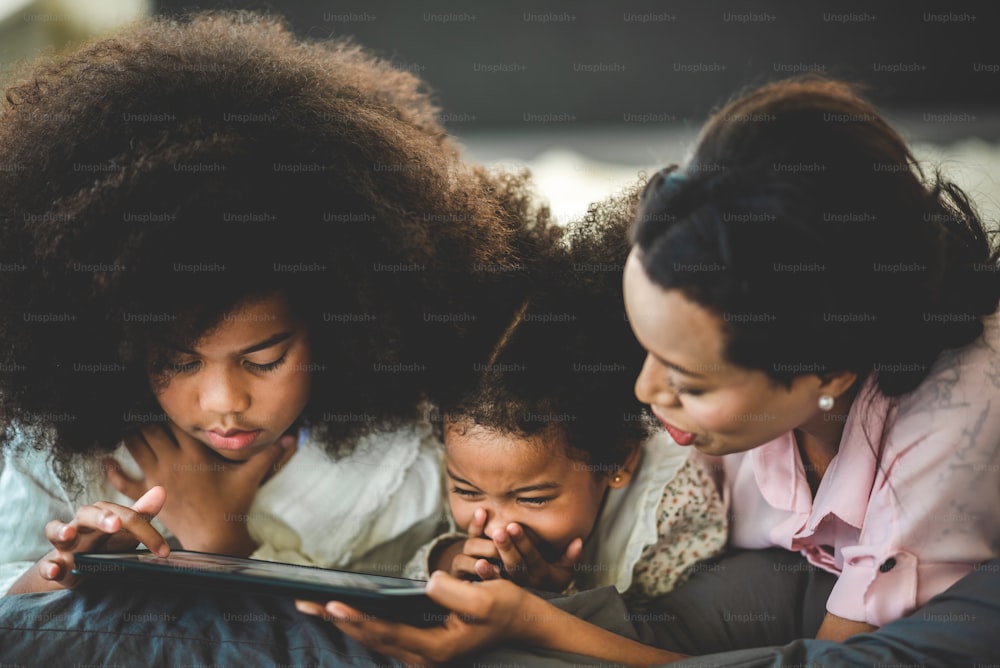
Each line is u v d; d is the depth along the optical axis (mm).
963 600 994
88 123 1111
